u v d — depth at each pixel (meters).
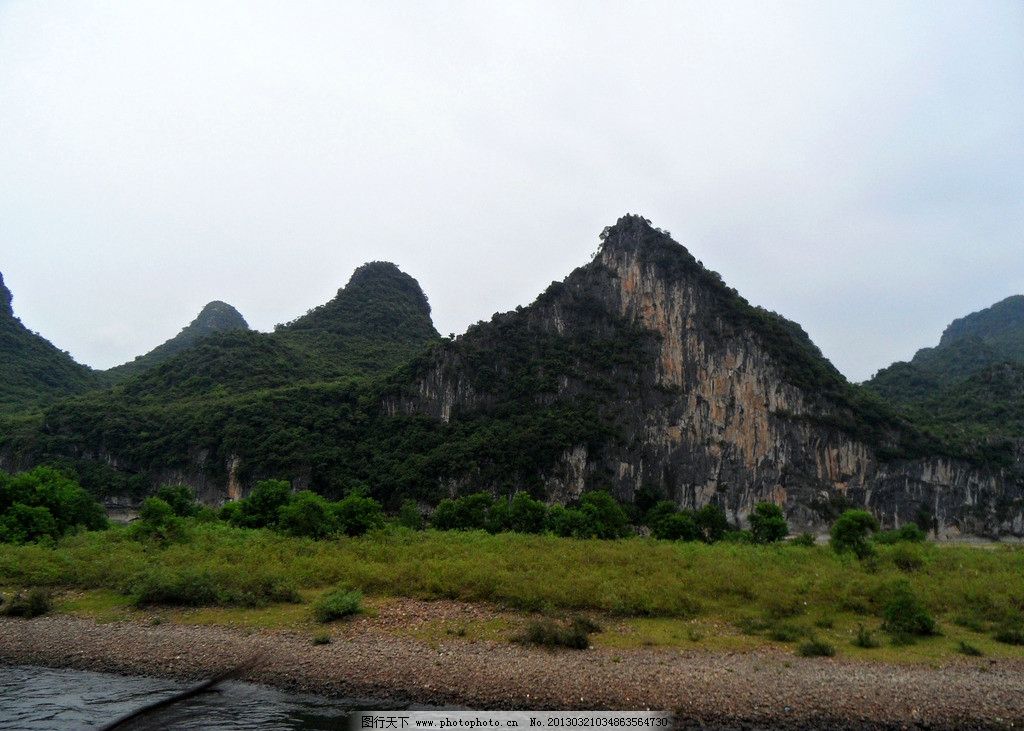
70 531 30.17
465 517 44.88
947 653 16.34
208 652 16.25
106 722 12.90
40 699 14.03
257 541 27.28
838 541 28.67
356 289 152.12
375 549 25.94
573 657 15.68
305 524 30.19
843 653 16.17
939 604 20.17
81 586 21.55
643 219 112.19
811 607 19.53
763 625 17.91
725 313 104.19
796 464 98.00
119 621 18.56
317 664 15.40
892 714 13.34
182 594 19.80
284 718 13.11
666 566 23.20
